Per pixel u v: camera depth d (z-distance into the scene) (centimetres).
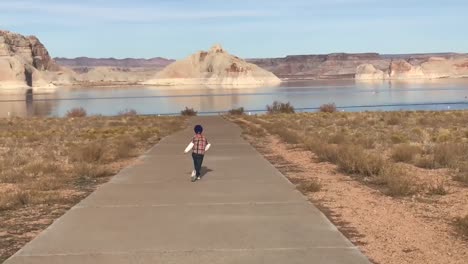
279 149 1970
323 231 731
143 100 13875
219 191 1041
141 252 640
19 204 976
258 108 8588
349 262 597
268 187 1081
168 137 2491
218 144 2077
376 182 1173
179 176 1247
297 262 598
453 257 641
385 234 745
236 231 734
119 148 1822
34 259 618
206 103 11338
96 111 8538
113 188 1090
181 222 788
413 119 3781
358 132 2670
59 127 3631
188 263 598
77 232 736
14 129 3534
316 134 2494
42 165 1455
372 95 14425
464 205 941
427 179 1230
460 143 1820
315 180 1216
